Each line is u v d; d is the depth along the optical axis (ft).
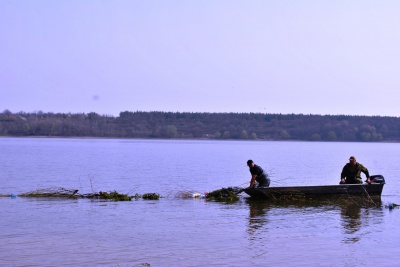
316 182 130.72
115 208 72.18
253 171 81.41
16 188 105.50
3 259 43.32
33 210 69.56
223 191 83.87
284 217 64.64
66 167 177.47
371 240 51.26
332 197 79.92
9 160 217.77
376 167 201.77
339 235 53.57
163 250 46.75
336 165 213.87
